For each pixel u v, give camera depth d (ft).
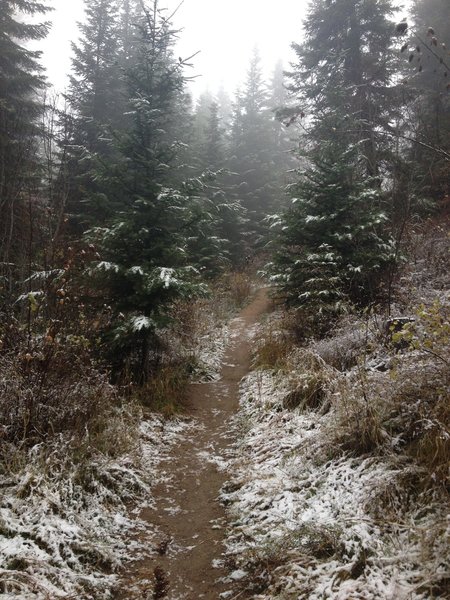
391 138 38.52
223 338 37.81
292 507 11.87
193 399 24.43
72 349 18.44
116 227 21.66
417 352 13.80
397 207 34.17
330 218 28.60
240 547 11.05
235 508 12.91
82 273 21.75
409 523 9.61
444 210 38.29
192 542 11.70
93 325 21.36
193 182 24.35
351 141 37.22
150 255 23.66
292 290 30.07
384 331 19.35
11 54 42.65
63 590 9.16
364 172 39.78
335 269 27.12
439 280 24.17
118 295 23.88
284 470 14.23
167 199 23.09
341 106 39.83
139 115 24.48
